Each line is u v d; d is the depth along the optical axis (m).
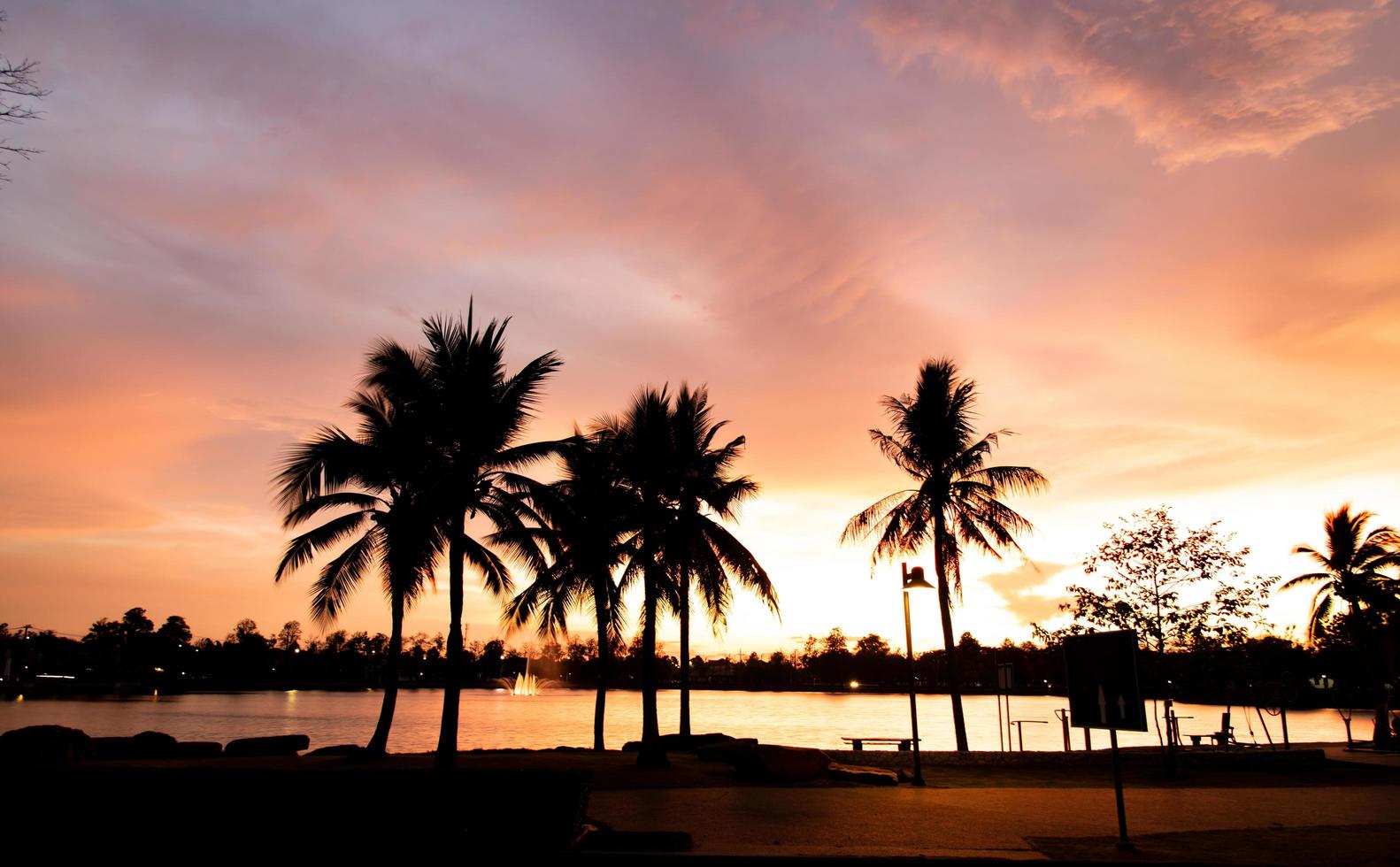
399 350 22.28
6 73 10.57
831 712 91.00
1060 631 24.66
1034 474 29.55
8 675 151.88
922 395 30.69
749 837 13.02
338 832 11.12
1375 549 35.94
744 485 26.08
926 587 21.02
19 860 10.88
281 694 154.75
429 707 102.62
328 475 22.31
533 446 22.53
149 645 173.38
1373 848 12.53
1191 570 23.16
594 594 28.56
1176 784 20.75
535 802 11.33
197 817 11.08
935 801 17.20
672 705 117.50
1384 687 32.62
